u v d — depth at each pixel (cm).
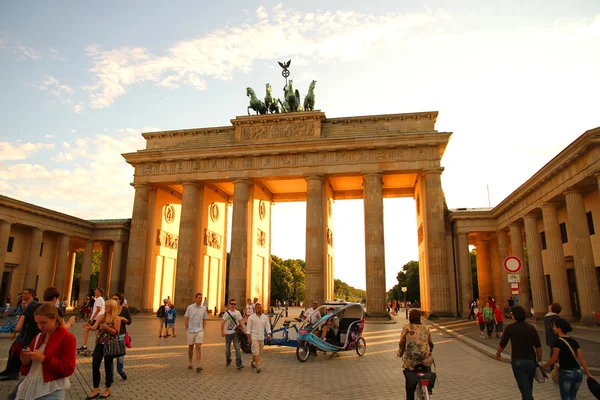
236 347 2306
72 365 972
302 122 7131
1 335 3650
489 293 7794
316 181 6850
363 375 2148
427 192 6562
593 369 2056
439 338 3788
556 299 4931
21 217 6719
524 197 5778
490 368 2323
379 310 6259
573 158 4234
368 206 6650
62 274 7588
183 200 7288
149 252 7525
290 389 1817
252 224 7281
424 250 7006
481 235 7844
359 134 7000
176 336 3853
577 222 4412
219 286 8488
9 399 1301
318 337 2630
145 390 1752
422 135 6594
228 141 7488
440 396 1711
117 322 1650
